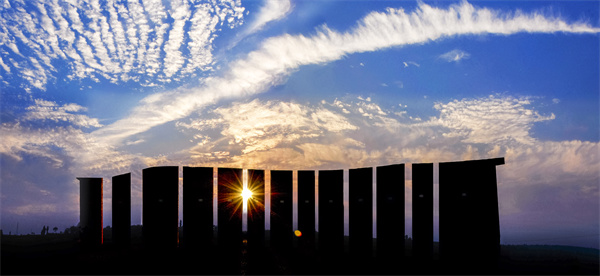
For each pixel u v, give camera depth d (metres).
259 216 18.53
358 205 17.75
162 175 18.02
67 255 17.36
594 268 15.17
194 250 17.89
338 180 18.56
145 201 17.98
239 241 18.28
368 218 17.39
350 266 16.45
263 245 18.44
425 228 15.86
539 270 15.01
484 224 14.95
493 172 14.85
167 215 17.84
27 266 15.73
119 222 18.52
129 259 16.81
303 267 16.20
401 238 16.30
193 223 18.02
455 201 15.61
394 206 16.59
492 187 14.87
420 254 15.91
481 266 14.87
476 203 15.15
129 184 18.50
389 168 16.84
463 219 15.38
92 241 18.42
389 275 15.30
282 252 18.08
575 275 14.54
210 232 18.11
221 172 18.45
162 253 17.59
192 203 18.09
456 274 15.05
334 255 17.94
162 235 17.81
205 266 16.11
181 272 15.34
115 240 18.52
